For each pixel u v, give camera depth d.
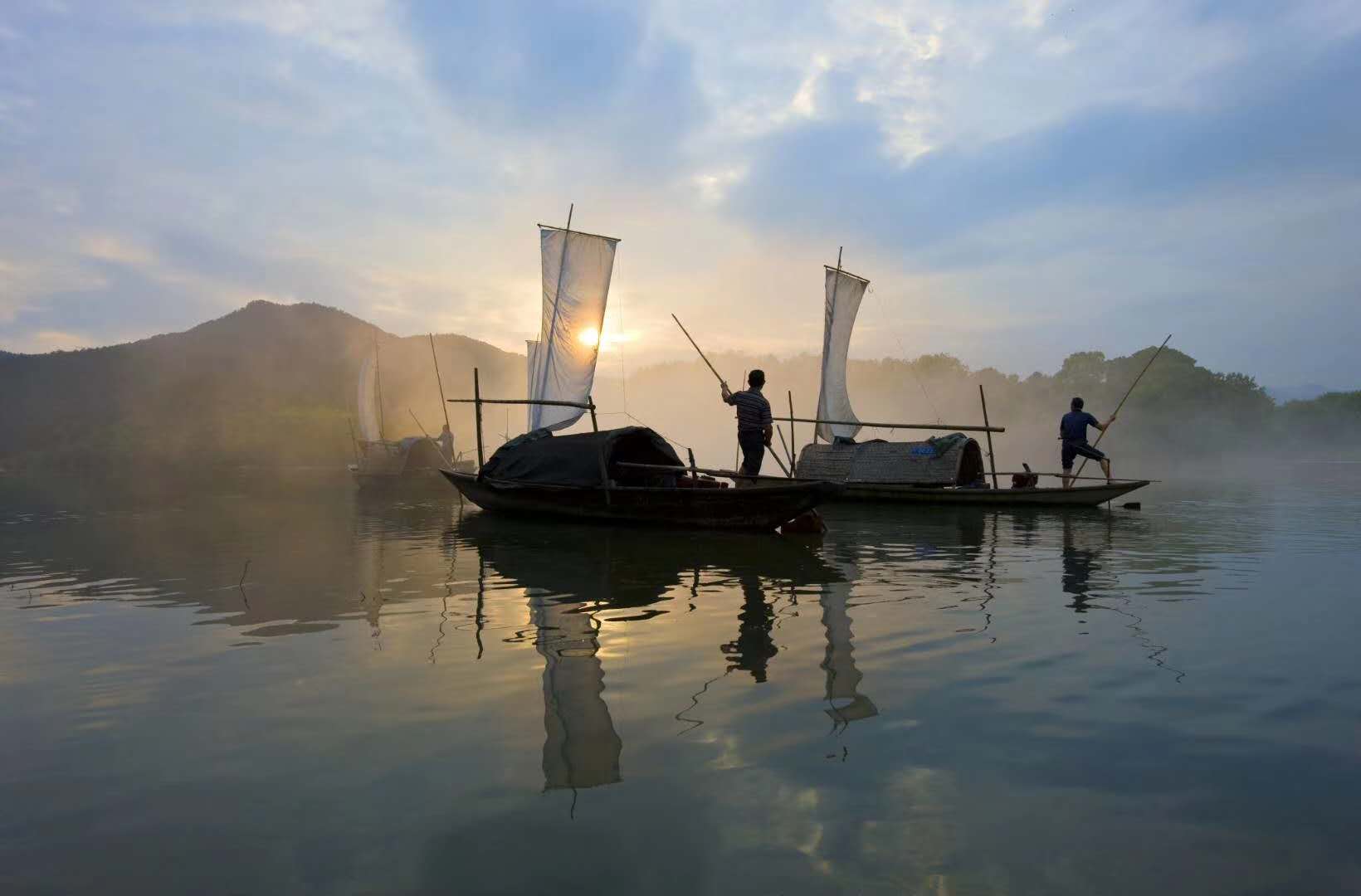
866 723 3.68
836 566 8.38
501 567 8.48
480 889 2.34
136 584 7.61
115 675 4.56
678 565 8.48
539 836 2.66
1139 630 5.43
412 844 2.62
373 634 5.48
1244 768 3.15
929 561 8.70
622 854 2.54
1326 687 4.15
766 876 2.40
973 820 2.75
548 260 18.19
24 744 3.53
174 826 2.76
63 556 9.64
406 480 29.27
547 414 18.17
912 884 2.35
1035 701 3.96
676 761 3.26
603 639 5.26
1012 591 6.89
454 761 3.29
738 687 4.23
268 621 5.94
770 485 10.93
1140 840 2.61
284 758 3.33
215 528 12.95
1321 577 7.49
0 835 2.71
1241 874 2.40
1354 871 2.41
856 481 17.52
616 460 13.55
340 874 2.44
